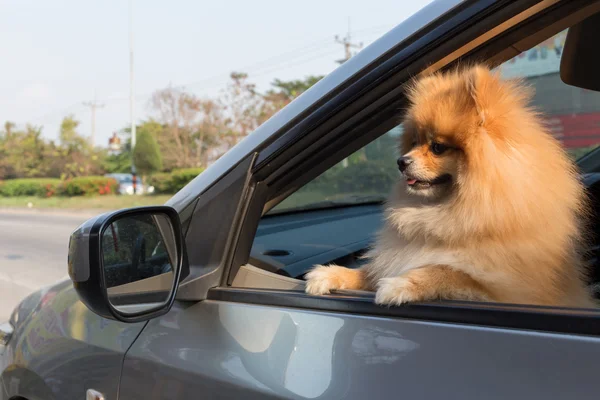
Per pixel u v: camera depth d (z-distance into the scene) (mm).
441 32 1529
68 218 21703
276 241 2316
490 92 1671
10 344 2295
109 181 31875
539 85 2328
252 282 1660
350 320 1352
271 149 1691
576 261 1686
